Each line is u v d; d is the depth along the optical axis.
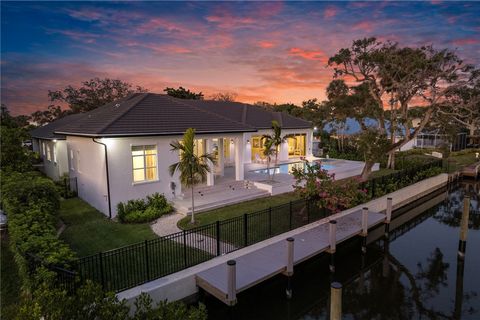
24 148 24.22
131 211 12.79
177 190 14.91
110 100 46.19
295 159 27.59
